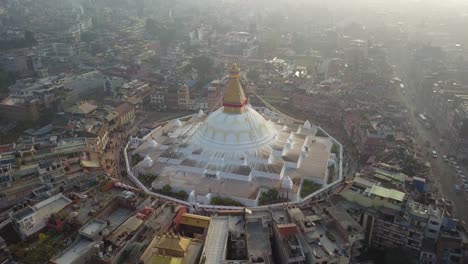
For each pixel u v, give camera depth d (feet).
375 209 434.71
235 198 493.36
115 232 384.47
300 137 643.45
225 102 592.60
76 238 380.58
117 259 358.23
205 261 359.05
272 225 411.34
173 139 644.69
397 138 617.62
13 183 479.82
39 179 491.31
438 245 403.54
